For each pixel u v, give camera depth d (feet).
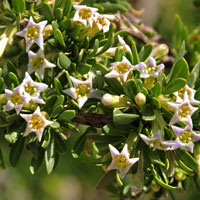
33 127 1.09
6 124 1.11
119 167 1.11
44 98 1.11
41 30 1.12
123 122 1.10
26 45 1.12
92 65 1.14
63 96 1.10
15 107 1.09
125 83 1.12
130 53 1.13
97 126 1.14
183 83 1.11
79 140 1.16
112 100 1.11
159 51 1.23
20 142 1.14
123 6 1.31
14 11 1.17
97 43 1.13
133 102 1.12
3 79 1.12
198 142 1.15
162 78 1.14
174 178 1.24
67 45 1.15
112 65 1.12
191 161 1.13
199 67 1.16
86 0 1.18
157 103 1.11
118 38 1.18
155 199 1.32
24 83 1.09
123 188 1.31
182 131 1.10
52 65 1.12
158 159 1.12
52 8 1.16
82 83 1.11
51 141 1.13
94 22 1.14
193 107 1.10
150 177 1.25
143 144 1.12
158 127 1.11
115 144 1.13
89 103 1.13
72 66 1.13
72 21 1.14
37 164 1.13
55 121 1.11
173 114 1.12
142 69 1.11
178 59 1.15
